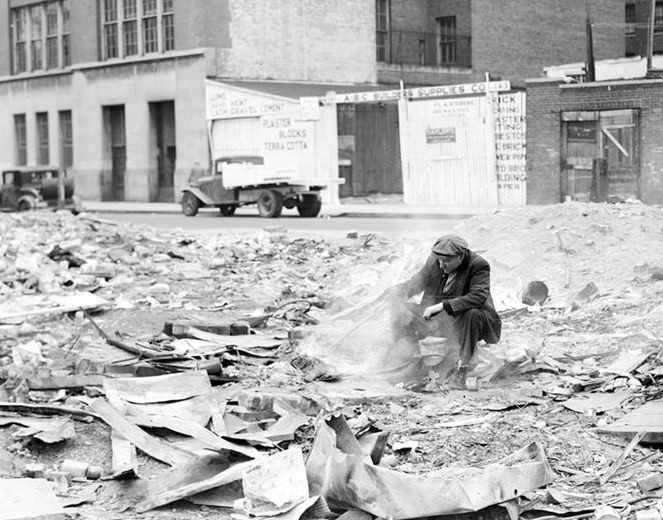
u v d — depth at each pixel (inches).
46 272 630.5
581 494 253.6
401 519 230.1
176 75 1715.1
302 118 1470.2
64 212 1104.2
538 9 1990.7
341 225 1105.4
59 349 444.1
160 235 871.7
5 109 2105.1
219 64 1667.1
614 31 2065.7
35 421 311.4
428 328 373.4
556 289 519.2
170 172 1788.9
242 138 1611.7
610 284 514.6
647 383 351.3
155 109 1790.1
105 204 1774.1
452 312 356.5
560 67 1429.6
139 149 1797.5
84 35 1891.0
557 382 358.9
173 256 741.9
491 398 342.0
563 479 264.2
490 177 1359.5
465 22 1961.1
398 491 232.5
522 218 589.9
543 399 339.6
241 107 1598.2
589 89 1238.3
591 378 360.5
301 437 302.8
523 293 506.6
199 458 265.9
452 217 1218.0
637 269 520.7
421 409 333.1
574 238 555.8
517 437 296.8
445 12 1988.2
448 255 358.9
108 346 443.8
